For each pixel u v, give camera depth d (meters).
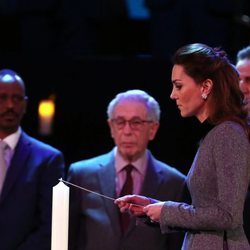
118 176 8.88
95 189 8.78
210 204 6.34
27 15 13.70
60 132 12.16
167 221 6.38
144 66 12.04
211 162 6.36
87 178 8.85
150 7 13.40
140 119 8.73
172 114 11.87
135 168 8.86
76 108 12.16
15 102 9.22
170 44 13.27
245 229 7.94
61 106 12.19
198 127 11.71
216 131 6.39
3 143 9.23
